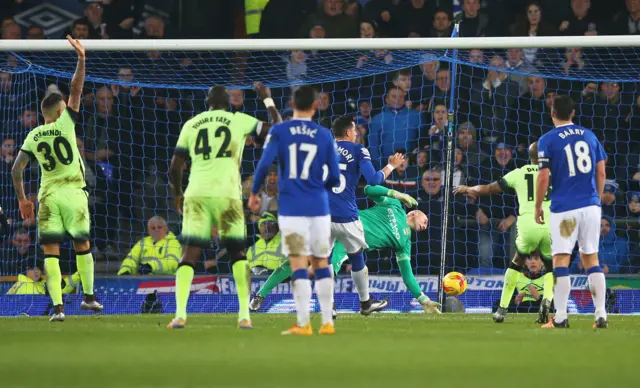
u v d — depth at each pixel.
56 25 58.38
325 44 40.22
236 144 29.42
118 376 16.89
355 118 53.41
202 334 26.92
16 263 49.72
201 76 56.62
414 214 41.59
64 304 45.66
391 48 40.56
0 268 49.84
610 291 46.00
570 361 19.59
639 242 49.72
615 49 55.44
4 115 55.16
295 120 26.72
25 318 38.91
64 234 36.22
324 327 27.12
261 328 29.86
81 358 19.98
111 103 54.12
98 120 53.72
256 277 45.97
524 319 38.00
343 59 55.47
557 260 31.48
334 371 17.64
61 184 35.84
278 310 45.19
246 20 57.62
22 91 55.81
